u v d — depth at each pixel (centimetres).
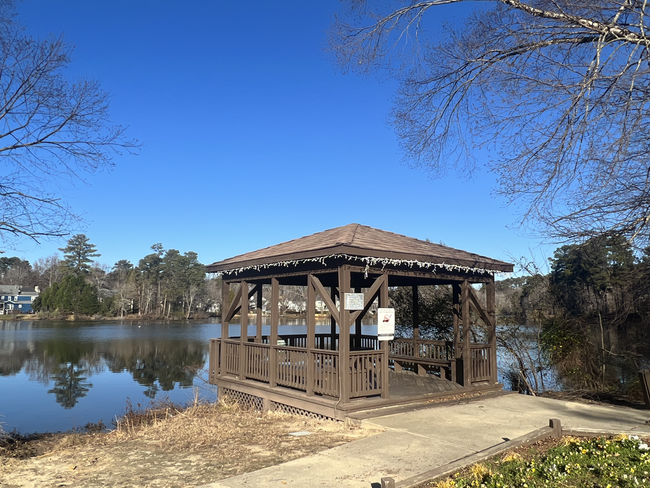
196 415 942
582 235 909
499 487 445
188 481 519
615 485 440
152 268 8981
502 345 1393
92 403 1645
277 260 915
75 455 675
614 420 733
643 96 758
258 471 531
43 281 10269
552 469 482
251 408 1004
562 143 765
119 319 7862
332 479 495
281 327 4816
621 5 697
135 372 2388
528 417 759
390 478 433
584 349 1280
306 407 849
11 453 819
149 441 737
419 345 1229
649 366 1232
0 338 4212
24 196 1001
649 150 806
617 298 1350
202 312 8788
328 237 948
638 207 840
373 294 838
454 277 970
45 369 2486
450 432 666
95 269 9381
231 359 1126
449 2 814
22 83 950
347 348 790
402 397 853
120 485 517
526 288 1498
